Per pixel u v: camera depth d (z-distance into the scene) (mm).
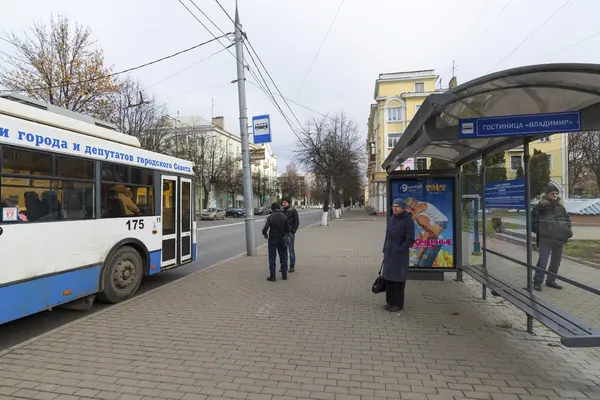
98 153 5750
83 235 5418
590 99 4113
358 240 15336
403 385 3168
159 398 2986
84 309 5734
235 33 11117
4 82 16047
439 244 7039
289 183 78750
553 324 3488
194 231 8664
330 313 5242
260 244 14984
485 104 4500
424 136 4996
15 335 4832
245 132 11219
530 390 3072
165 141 26812
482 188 6469
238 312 5297
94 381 3270
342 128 32312
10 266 4332
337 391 3072
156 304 5723
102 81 17922
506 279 5527
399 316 5070
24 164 4535
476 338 4250
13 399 2984
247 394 3033
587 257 3846
